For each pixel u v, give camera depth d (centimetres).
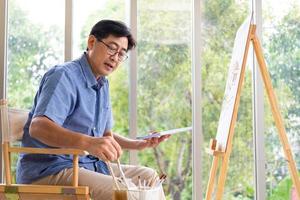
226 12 248
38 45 236
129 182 134
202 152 240
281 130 186
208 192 201
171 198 239
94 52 174
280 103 246
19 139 173
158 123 239
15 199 124
